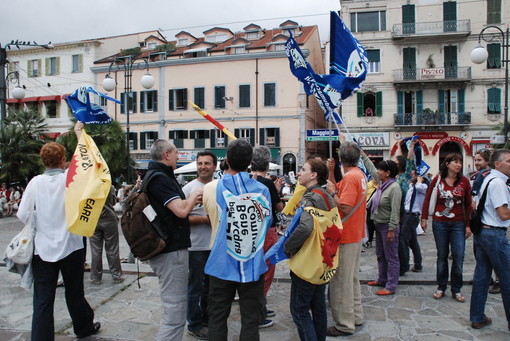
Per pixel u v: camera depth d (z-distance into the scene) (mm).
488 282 3912
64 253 3393
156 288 5293
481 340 3664
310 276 2988
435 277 5555
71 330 3986
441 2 24094
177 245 3088
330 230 3137
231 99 27859
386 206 4988
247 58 27656
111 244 5488
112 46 32906
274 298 4969
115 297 4949
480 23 23703
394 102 24703
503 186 3709
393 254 4953
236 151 2979
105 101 30672
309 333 3117
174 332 3059
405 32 24297
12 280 5770
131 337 3797
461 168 4590
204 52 29203
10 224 13141
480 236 3855
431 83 24328
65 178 3508
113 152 15938
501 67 23516
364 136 25000
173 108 29250
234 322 4172
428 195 4875
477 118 23875
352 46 4734
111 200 5496
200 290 3850
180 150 28953
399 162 5727
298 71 4453
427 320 4145
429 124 24031
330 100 4305
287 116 26953
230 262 2826
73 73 31391
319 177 3252
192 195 3053
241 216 2850
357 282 4016
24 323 4168
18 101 31781
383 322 4102
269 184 4051
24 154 16625
